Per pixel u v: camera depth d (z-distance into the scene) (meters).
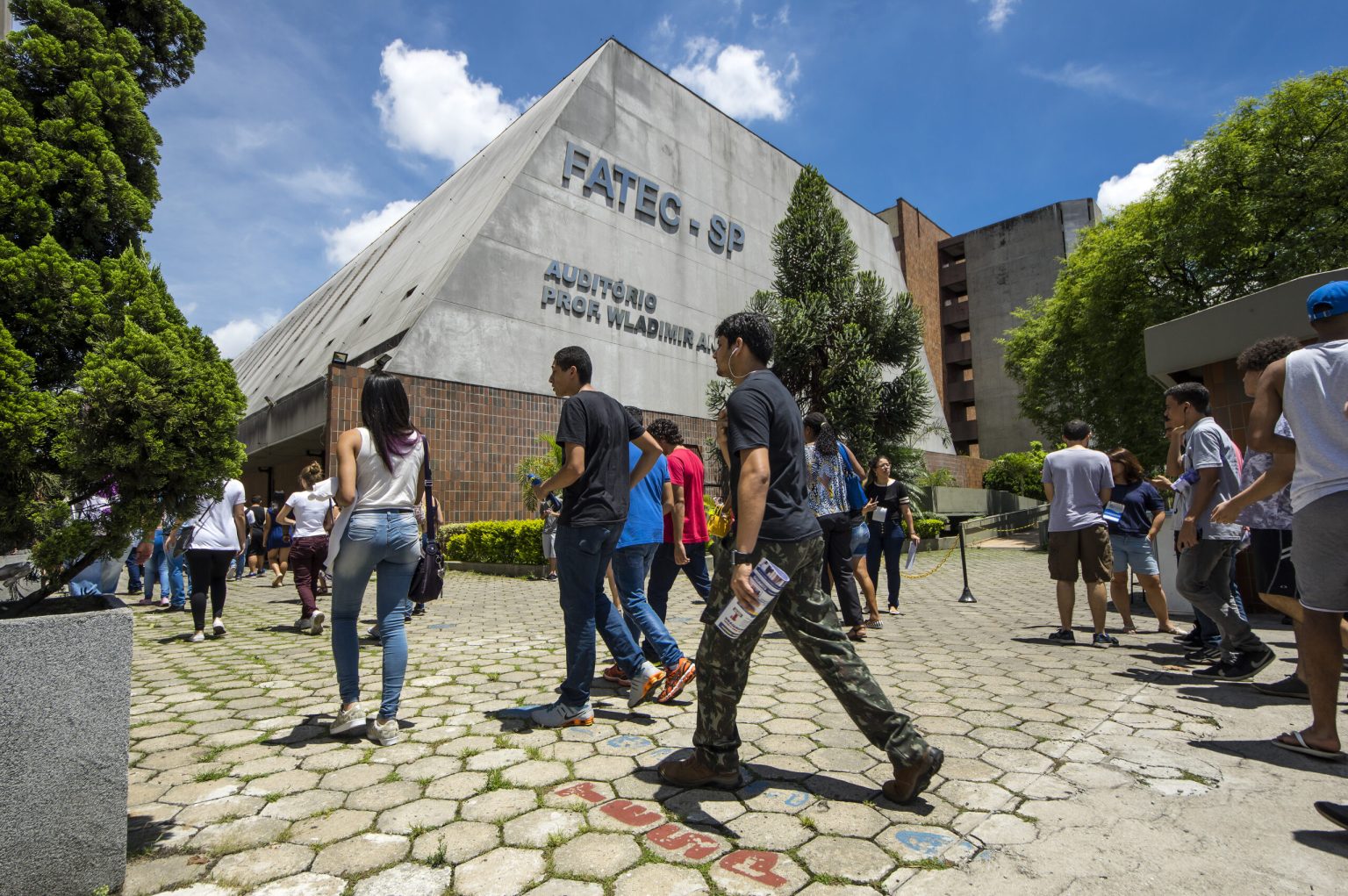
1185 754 2.92
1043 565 14.16
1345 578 2.72
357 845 2.25
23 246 2.66
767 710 3.74
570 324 18.06
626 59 21.11
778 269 19.52
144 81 3.52
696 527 5.24
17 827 1.85
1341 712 3.48
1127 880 1.94
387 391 3.46
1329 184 16.08
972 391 46.53
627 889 1.96
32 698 1.89
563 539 3.44
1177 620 6.69
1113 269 19.81
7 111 2.70
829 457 5.88
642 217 20.61
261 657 5.54
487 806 2.53
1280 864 2.00
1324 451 2.74
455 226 19.83
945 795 2.56
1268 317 6.53
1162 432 19.08
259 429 19.75
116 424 2.50
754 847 2.19
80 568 2.57
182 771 2.93
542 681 4.55
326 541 7.23
